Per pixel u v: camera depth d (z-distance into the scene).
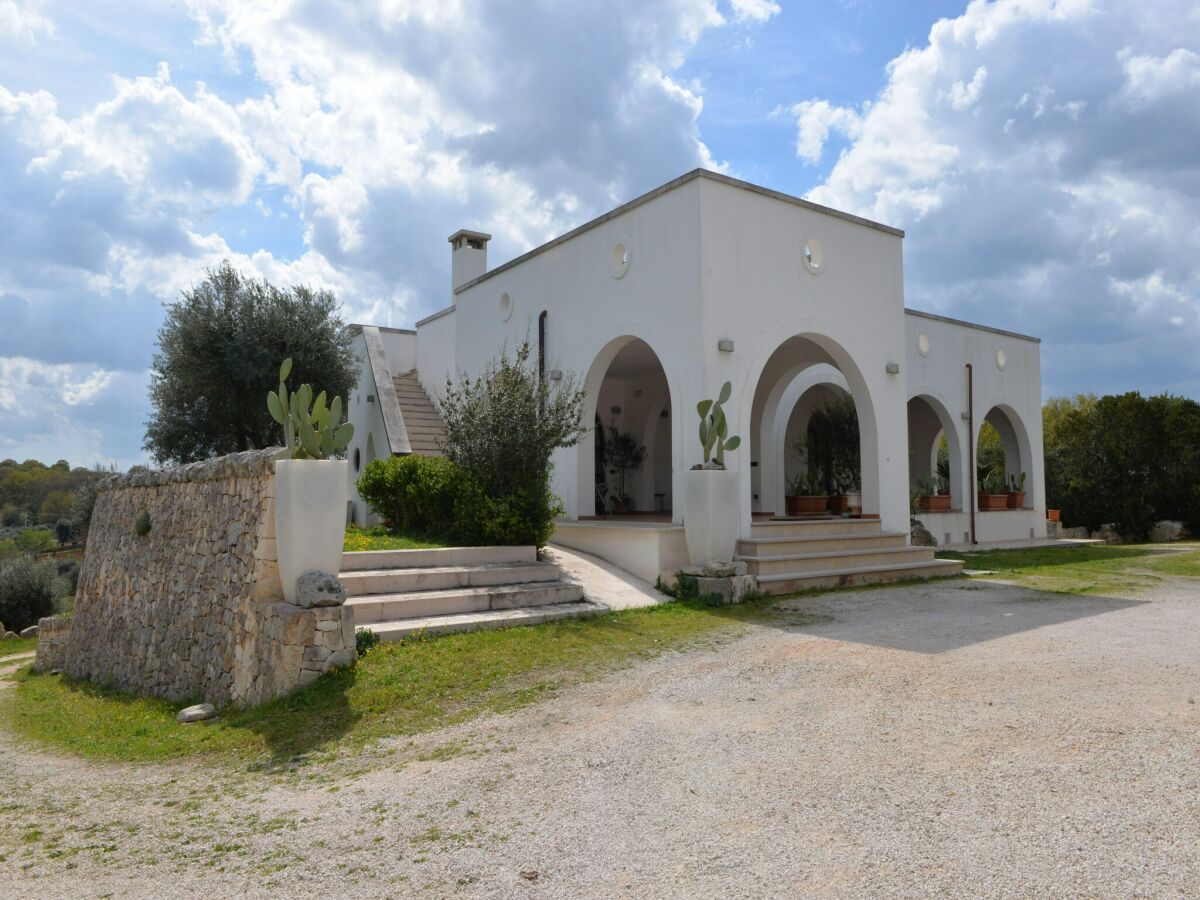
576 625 7.88
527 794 4.02
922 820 3.43
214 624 8.17
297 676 6.34
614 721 5.09
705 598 9.09
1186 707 4.80
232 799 4.40
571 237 12.81
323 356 17.02
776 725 4.81
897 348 13.05
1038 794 3.63
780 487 15.91
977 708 4.92
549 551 11.20
